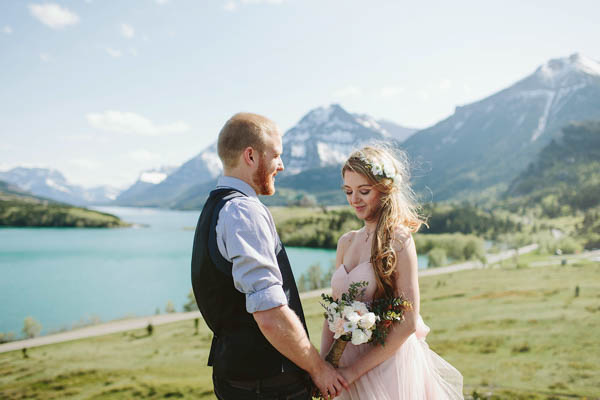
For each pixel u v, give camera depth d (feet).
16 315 225.15
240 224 6.69
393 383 8.71
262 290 6.45
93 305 246.47
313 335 124.67
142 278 325.83
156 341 153.17
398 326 8.38
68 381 110.32
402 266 8.54
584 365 97.09
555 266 288.30
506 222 536.83
